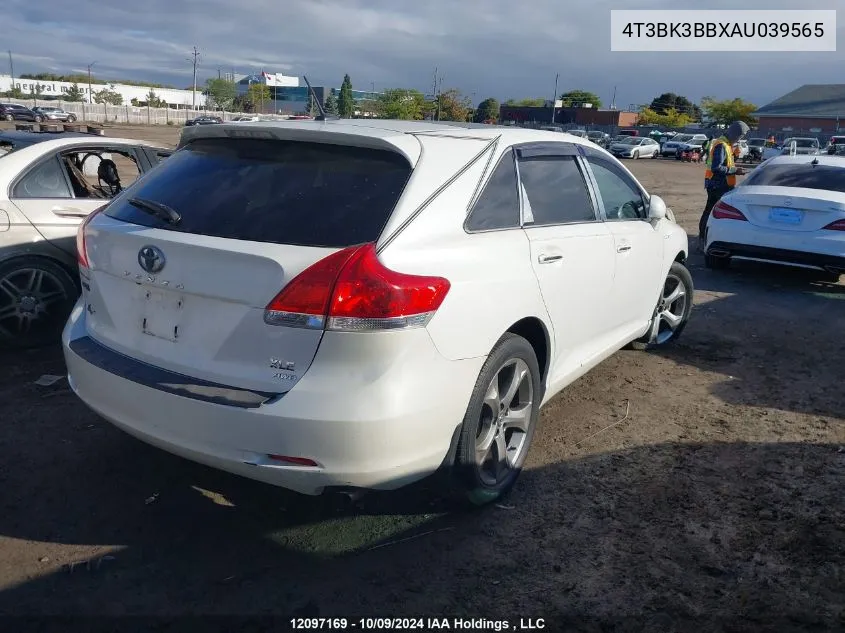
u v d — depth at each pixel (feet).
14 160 17.88
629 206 16.72
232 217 10.25
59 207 18.04
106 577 9.96
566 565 10.57
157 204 10.83
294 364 9.36
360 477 9.50
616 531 11.42
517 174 12.55
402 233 9.88
